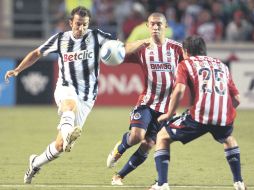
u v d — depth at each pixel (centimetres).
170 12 6919
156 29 2797
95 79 2844
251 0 7262
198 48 2481
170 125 2467
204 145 4022
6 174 3017
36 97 6297
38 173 3002
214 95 2417
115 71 6256
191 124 2431
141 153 2786
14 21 7388
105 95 6281
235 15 7025
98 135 4450
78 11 2770
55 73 6272
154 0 7231
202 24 7081
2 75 6341
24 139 4250
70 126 2592
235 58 6350
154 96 2812
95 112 5834
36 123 5081
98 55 2823
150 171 3125
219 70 2452
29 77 6288
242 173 3059
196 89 2427
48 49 2825
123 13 7256
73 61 2805
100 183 2812
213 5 7225
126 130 4703
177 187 2720
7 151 3753
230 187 2723
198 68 2434
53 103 6297
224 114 2427
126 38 6731
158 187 2444
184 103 6225
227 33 7031
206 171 3128
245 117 5562
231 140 2489
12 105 6306
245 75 6312
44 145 3994
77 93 2809
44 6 7262
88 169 3172
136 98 6275
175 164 3328
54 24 7369
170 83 2806
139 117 2781
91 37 2809
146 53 2814
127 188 2694
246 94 6291
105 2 7306
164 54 2814
